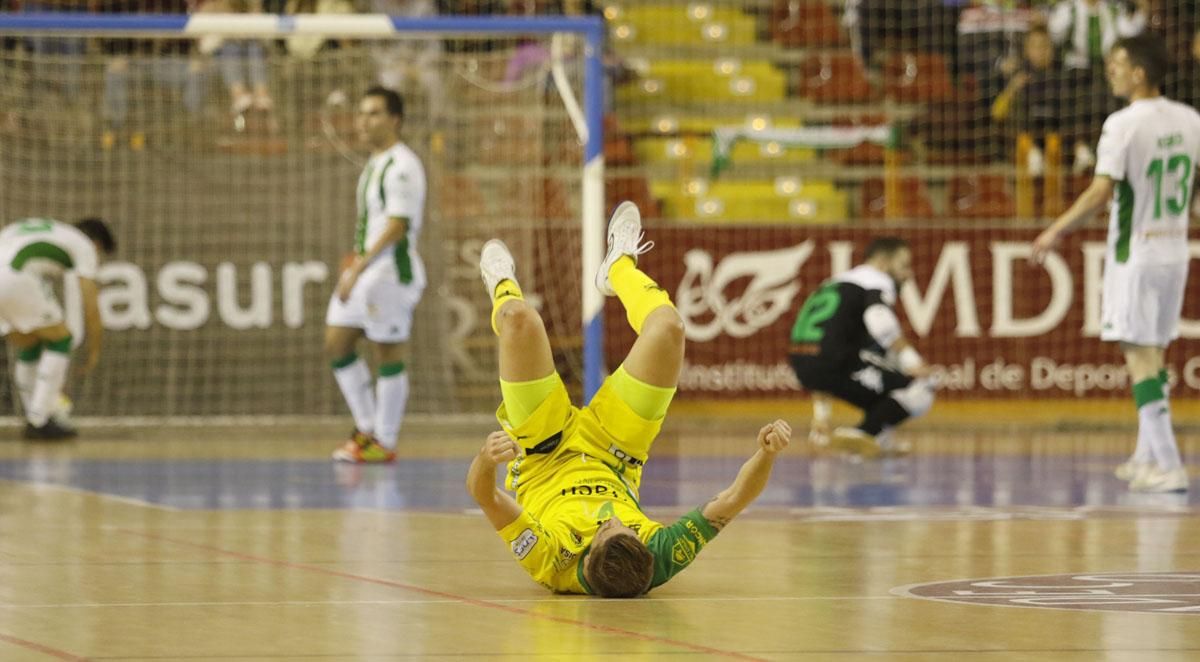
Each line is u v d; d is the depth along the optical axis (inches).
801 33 1344.7
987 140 1221.1
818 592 365.7
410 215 788.6
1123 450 892.6
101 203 1043.3
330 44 1114.7
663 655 282.7
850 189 1236.5
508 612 334.0
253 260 1047.6
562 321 1070.4
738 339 1081.4
